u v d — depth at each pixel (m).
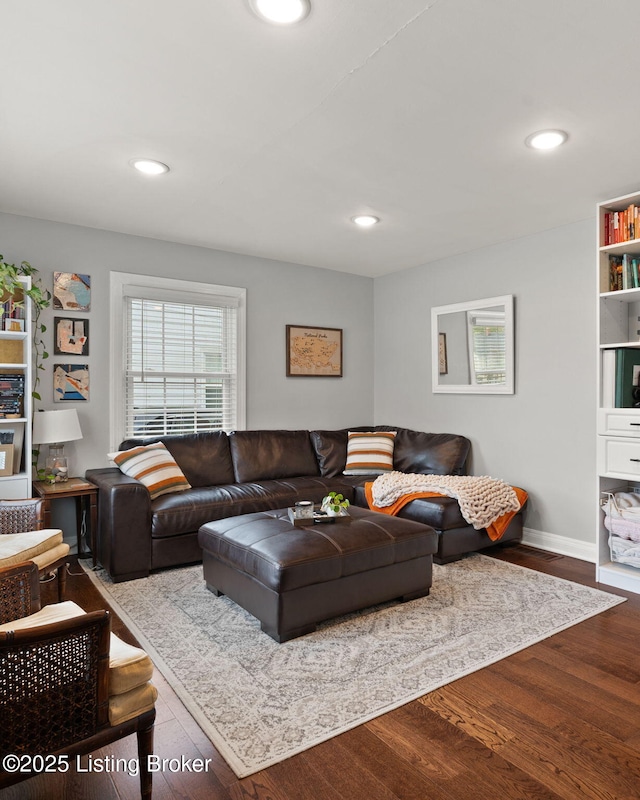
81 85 2.10
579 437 3.85
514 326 4.27
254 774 1.62
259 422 4.88
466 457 4.60
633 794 1.53
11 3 1.63
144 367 4.27
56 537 2.50
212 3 1.63
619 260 3.37
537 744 1.75
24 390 3.44
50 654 1.27
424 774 1.62
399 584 2.90
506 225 3.92
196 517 3.51
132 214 3.69
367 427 5.39
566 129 2.46
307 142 2.60
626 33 1.79
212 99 2.21
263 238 4.26
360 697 2.03
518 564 3.64
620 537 3.24
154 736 1.80
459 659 2.31
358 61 1.95
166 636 2.53
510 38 1.81
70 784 1.60
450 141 2.59
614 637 2.53
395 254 4.74
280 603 2.45
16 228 3.69
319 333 5.25
